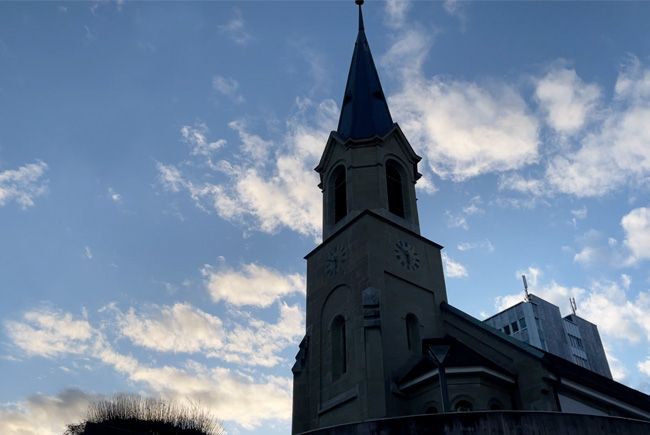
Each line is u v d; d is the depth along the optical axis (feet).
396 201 136.77
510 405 99.30
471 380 95.86
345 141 140.26
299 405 116.98
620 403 111.34
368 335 106.52
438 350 73.87
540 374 99.09
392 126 143.54
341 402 106.52
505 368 104.78
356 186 132.77
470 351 108.99
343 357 115.96
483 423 59.00
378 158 135.95
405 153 144.36
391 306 114.52
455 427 58.95
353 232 124.57
